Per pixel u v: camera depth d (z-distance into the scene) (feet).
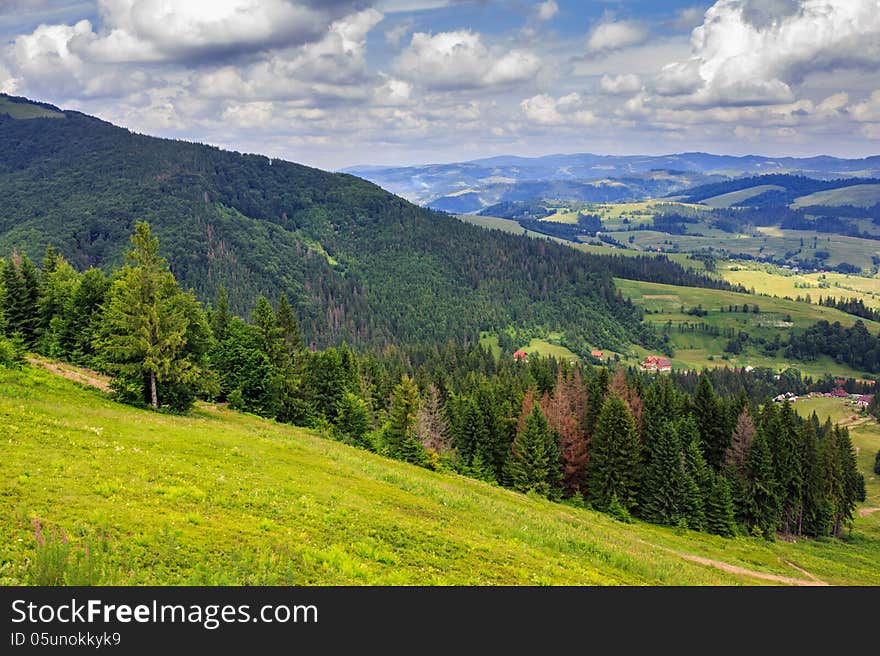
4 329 202.80
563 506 205.26
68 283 222.89
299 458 126.82
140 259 156.25
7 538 48.73
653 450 248.52
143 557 51.98
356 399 254.06
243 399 214.48
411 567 68.74
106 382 175.42
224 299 273.13
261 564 56.59
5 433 80.79
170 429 121.29
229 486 84.53
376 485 119.24
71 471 70.59
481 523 108.58
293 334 263.49
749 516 253.24
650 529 213.05
